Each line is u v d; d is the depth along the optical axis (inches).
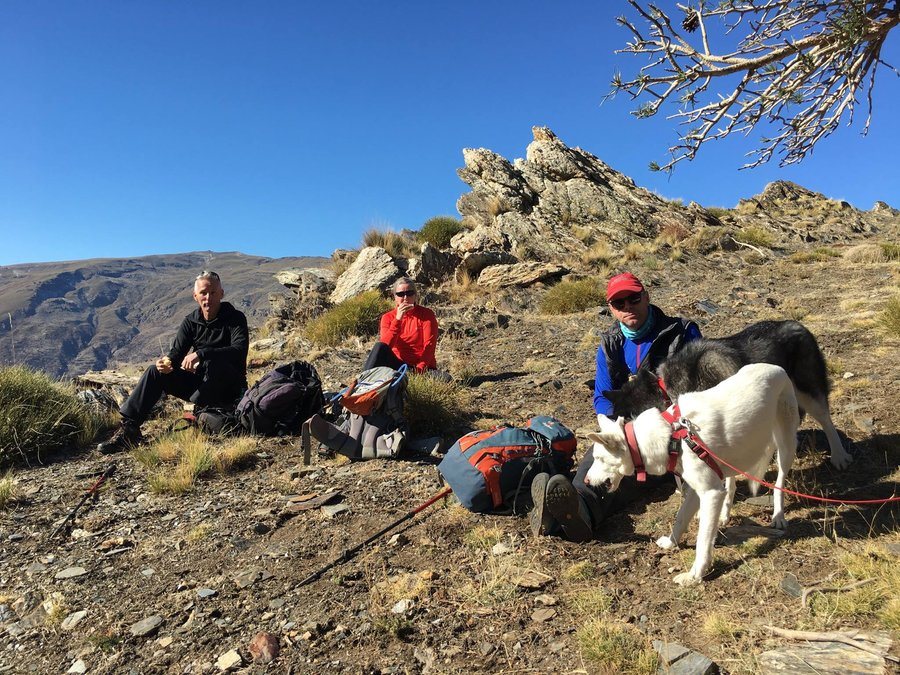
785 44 187.6
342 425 233.8
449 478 171.0
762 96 186.9
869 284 476.4
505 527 160.9
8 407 240.7
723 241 692.7
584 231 710.5
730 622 111.2
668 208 804.0
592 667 105.6
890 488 156.4
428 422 249.8
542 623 120.3
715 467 129.9
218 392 260.8
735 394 134.0
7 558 163.2
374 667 112.7
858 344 307.9
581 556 144.6
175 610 136.4
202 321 268.5
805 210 1031.0
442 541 156.7
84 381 335.6
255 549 162.7
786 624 108.9
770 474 176.7
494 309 509.4
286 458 231.9
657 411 138.2
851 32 166.7
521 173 826.8
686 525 142.9
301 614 131.0
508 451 167.8
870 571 118.6
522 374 335.3
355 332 453.4
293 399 252.5
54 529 178.5
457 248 676.1
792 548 135.0
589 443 217.5
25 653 126.0
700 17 191.5
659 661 103.8
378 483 200.4
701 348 156.1
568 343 398.0
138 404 248.2
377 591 136.4
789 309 418.0
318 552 157.6
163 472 214.2
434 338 317.7
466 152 840.3
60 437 247.0
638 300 172.9
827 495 159.8
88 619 135.3
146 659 121.0
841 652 96.8
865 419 203.9
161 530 176.9
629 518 162.1
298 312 537.6
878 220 1011.9
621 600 125.3
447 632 120.4
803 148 199.3
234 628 128.3
